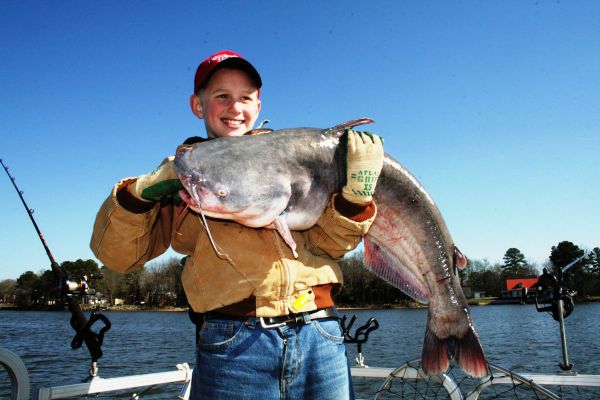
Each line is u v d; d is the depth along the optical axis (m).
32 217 3.20
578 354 18.25
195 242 2.43
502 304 80.12
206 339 2.14
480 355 2.73
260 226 2.21
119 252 2.25
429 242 2.93
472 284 94.00
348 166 2.24
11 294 92.94
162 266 88.38
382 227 2.88
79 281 3.12
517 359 17.25
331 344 2.21
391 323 39.03
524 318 44.94
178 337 29.66
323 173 2.41
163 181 2.12
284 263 2.15
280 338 2.08
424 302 2.93
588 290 66.12
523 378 3.09
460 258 3.03
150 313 75.44
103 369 15.41
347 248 2.31
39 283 84.19
